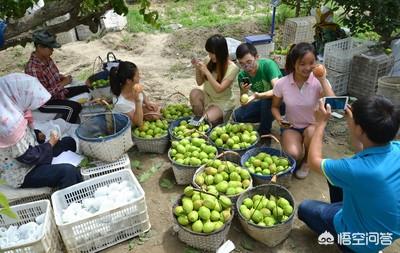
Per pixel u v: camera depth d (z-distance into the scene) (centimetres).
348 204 304
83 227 352
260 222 350
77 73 826
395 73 626
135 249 370
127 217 370
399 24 584
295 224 390
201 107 554
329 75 628
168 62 864
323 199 424
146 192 448
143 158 510
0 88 371
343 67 622
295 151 438
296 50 414
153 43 968
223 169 404
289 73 445
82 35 1033
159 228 395
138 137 501
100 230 362
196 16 1134
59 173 396
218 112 532
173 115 546
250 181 395
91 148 427
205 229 338
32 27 378
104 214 356
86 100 576
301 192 436
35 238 333
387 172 277
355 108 276
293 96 441
